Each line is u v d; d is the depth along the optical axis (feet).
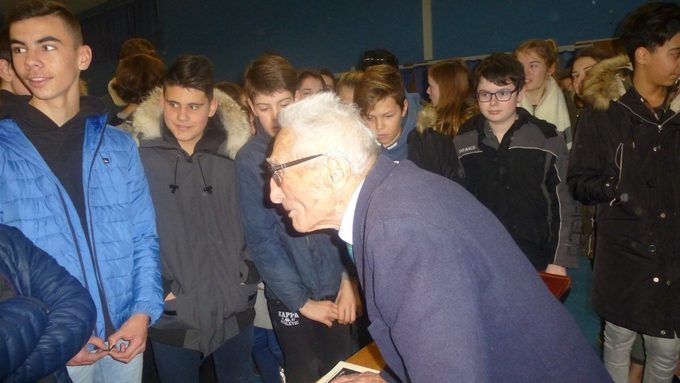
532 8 18.81
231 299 5.78
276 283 5.75
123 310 4.89
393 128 6.57
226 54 29.78
